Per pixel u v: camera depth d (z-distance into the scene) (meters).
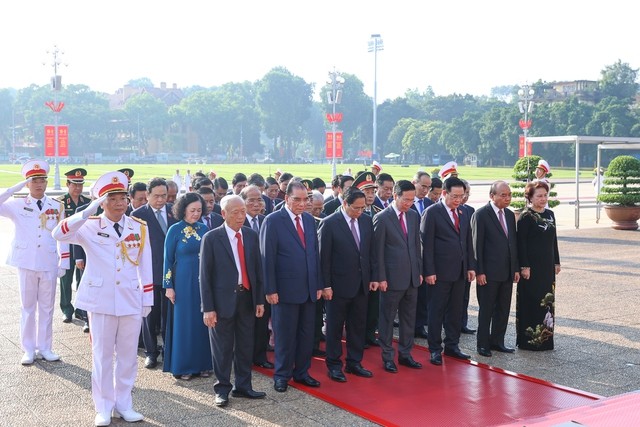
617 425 2.62
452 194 7.25
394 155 111.75
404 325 7.04
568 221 22.77
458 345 7.64
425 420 5.41
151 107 116.62
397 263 6.82
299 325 6.36
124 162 110.62
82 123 112.62
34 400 5.94
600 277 12.19
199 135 120.81
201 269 5.88
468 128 92.12
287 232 6.27
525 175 18.70
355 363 6.75
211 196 8.18
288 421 5.45
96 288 5.44
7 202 7.11
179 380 6.57
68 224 5.29
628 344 7.84
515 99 124.25
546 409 5.68
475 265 7.48
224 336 5.88
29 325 7.04
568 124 77.94
